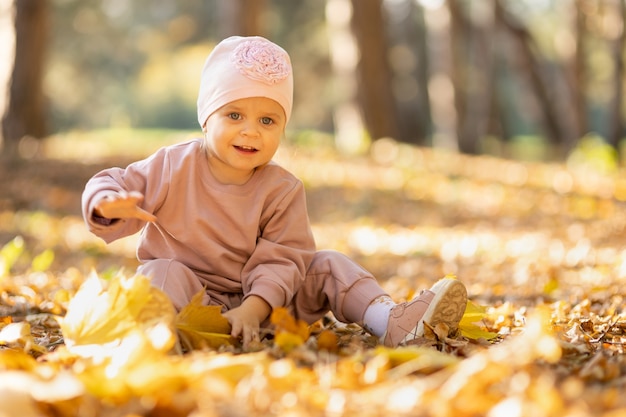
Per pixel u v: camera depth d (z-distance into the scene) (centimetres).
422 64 3962
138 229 352
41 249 966
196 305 321
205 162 364
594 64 4219
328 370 269
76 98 4269
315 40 3781
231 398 232
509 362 263
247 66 351
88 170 1600
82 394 226
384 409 227
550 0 4681
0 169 1548
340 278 368
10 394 221
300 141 2195
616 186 1634
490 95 3080
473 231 1191
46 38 1909
